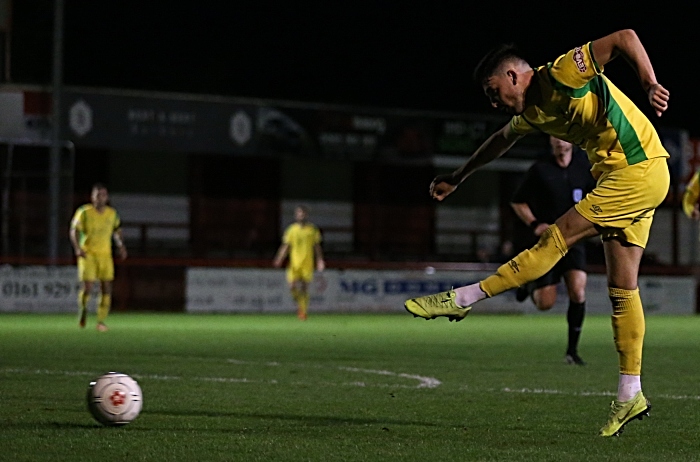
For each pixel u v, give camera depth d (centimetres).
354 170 6350
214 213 5778
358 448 1022
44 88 4800
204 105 5175
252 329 3453
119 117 4994
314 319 4406
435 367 1997
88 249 3192
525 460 962
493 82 1074
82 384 1591
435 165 5881
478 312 5231
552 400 1445
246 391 1524
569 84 1052
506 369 1964
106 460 948
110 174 5819
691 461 965
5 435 1080
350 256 6062
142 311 5053
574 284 2081
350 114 5438
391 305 5212
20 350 2336
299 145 5344
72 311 4650
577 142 1112
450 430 1151
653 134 1097
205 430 1130
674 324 4284
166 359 2127
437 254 6034
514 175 6259
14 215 4931
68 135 4881
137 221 5875
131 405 1143
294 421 1210
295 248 4322
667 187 1098
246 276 5012
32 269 4569
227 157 6131
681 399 1488
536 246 1088
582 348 2639
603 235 1106
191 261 5059
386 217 6081
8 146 4828
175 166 5978
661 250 6309
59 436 1075
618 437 1115
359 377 1766
